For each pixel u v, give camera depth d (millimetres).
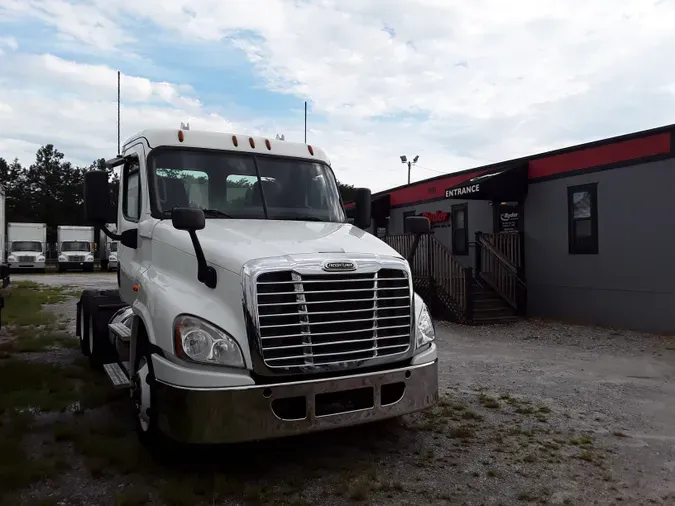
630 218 10914
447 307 12938
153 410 3996
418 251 14156
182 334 3723
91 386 6254
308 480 3984
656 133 10414
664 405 6020
